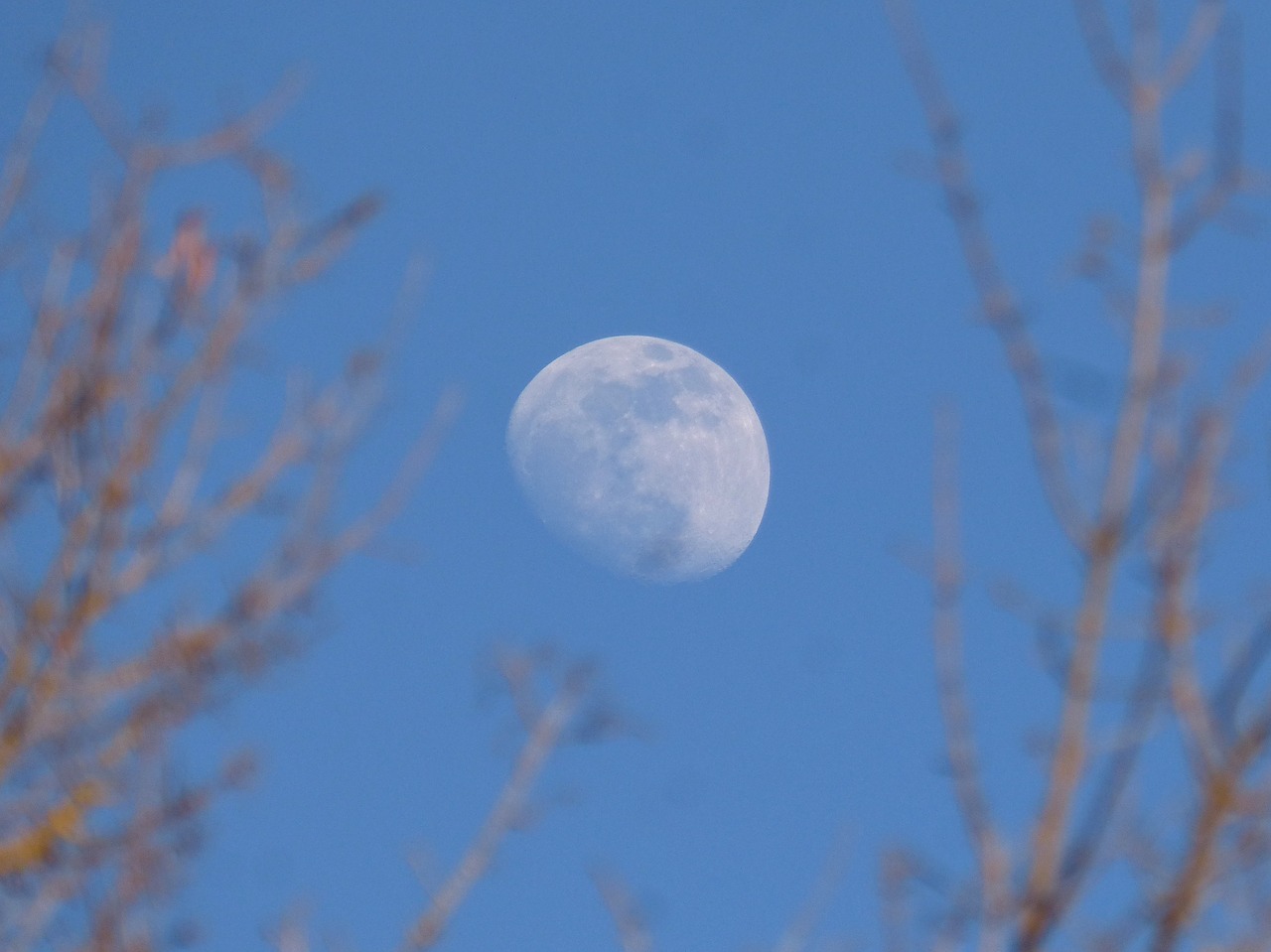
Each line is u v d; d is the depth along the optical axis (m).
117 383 20.19
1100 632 15.24
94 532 19.56
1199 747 14.88
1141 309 16.09
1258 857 14.66
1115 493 15.59
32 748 19.59
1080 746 15.02
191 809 19.72
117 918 18.72
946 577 15.96
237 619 20.33
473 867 19.19
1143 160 16.48
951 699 15.68
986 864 15.25
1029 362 16.19
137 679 19.95
